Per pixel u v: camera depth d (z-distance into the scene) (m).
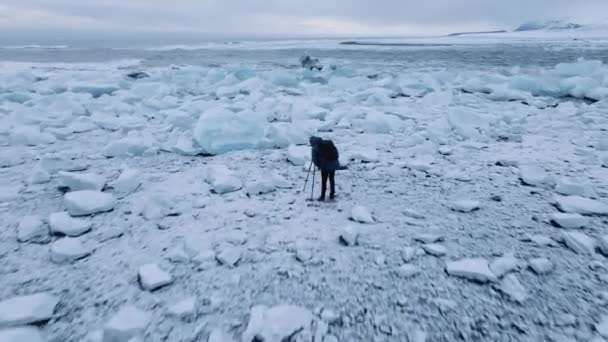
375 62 34.72
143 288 3.16
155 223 4.41
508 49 61.75
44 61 33.06
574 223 4.14
